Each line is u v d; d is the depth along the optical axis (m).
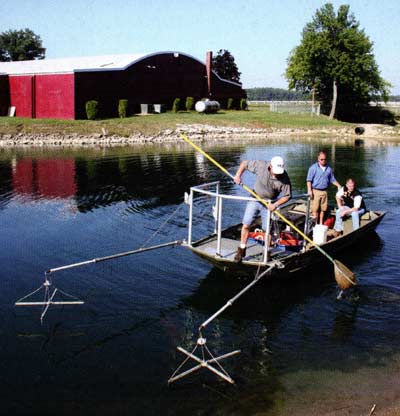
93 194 15.69
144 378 5.87
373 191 16.98
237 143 33.59
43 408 5.33
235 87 50.69
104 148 29.22
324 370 6.05
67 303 7.79
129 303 7.86
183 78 44.22
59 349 6.50
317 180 10.49
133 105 39.84
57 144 30.94
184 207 14.18
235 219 12.91
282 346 6.61
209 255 8.30
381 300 7.98
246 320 7.36
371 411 5.28
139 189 16.67
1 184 17.19
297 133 42.06
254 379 5.86
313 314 7.54
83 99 35.56
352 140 37.94
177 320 7.34
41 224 12.10
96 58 41.97
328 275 9.06
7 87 37.59
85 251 10.15
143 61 39.94
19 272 8.99
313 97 52.31
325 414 5.23
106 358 6.30
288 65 52.84
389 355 6.38
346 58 48.81
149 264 9.48
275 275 8.41
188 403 5.42
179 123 37.97
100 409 5.32
